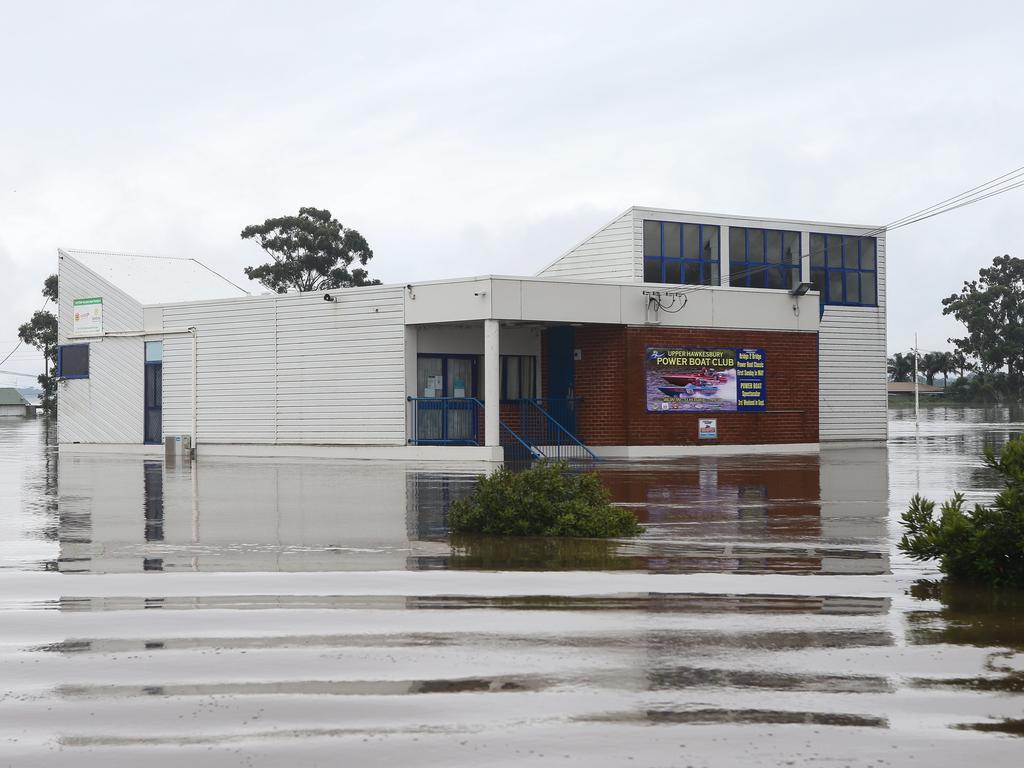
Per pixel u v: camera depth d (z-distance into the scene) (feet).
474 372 124.57
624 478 84.84
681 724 22.54
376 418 120.98
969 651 28.30
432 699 24.25
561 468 52.13
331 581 38.24
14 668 26.94
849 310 151.43
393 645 29.01
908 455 119.65
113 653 28.32
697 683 25.43
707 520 55.72
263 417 130.72
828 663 27.14
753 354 126.52
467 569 40.55
